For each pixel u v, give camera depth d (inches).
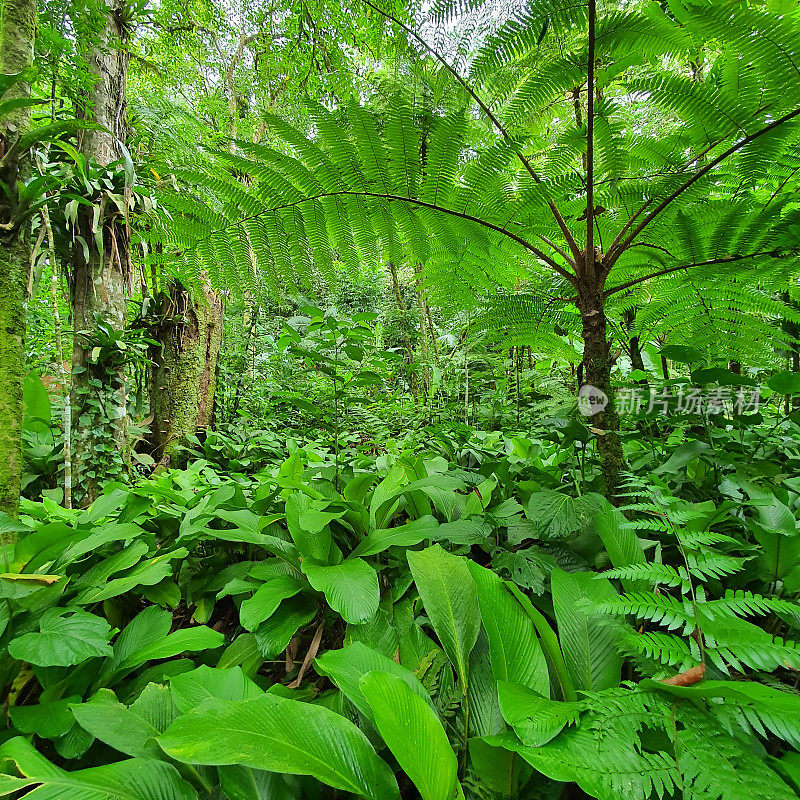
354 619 47.1
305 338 103.0
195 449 181.2
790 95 51.4
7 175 58.6
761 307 72.7
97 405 122.0
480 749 35.8
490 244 69.9
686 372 117.3
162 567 55.3
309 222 66.4
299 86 154.3
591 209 56.7
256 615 49.3
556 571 48.2
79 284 123.6
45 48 105.7
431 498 69.7
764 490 67.1
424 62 61.7
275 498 77.9
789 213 58.2
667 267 69.8
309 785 37.0
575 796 37.0
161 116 161.2
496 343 91.7
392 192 64.5
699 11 47.9
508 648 41.1
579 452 85.0
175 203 61.7
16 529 46.8
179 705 37.1
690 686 31.4
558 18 53.5
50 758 42.7
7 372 58.0
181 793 32.8
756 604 33.4
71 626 41.2
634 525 41.9
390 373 135.2
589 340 59.4
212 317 201.3
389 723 31.4
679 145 61.6
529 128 75.9
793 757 33.0
